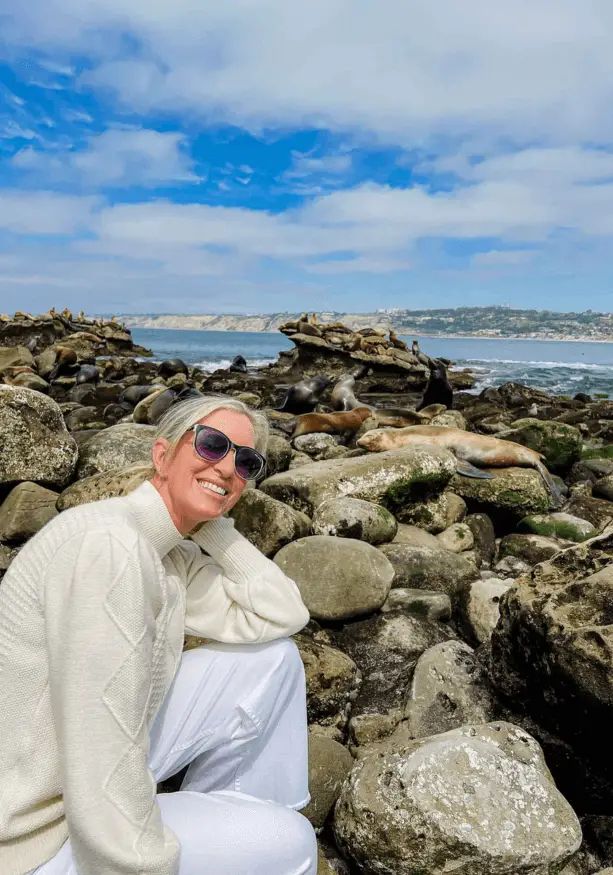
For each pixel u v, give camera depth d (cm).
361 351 2555
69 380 2114
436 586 528
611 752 299
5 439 604
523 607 339
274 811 206
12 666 181
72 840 176
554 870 271
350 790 296
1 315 3638
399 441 834
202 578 239
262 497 554
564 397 1978
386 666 414
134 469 550
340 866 295
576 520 666
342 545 470
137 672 179
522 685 346
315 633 444
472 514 684
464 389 2530
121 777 174
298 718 247
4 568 546
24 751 181
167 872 178
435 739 307
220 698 232
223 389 2019
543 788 287
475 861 266
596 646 298
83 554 178
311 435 963
